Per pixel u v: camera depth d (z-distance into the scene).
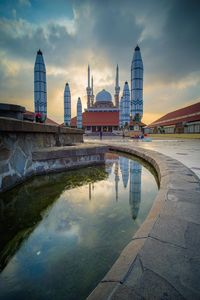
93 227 2.25
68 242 1.95
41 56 24.83
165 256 1.25
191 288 1.00
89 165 6.38
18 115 6.06
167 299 0.93
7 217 2.57
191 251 1.30
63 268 1.57
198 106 27.08
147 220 1.81
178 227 1.62
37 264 1.63
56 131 6.83
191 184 2.95
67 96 36.84
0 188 3.27
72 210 2.77
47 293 1.34
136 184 4.15
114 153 10.33
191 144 14.26
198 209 2.01
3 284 1.43
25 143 4.41
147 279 1.06
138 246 1.37
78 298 1.29
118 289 0.99
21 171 4.11
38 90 24.91
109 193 3.54
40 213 2.70
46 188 3.85
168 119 35.56
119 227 2.24
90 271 1.52
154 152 7.71
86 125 48.53
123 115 36.34
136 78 26.56
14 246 1.91
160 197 2.39
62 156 5.41
